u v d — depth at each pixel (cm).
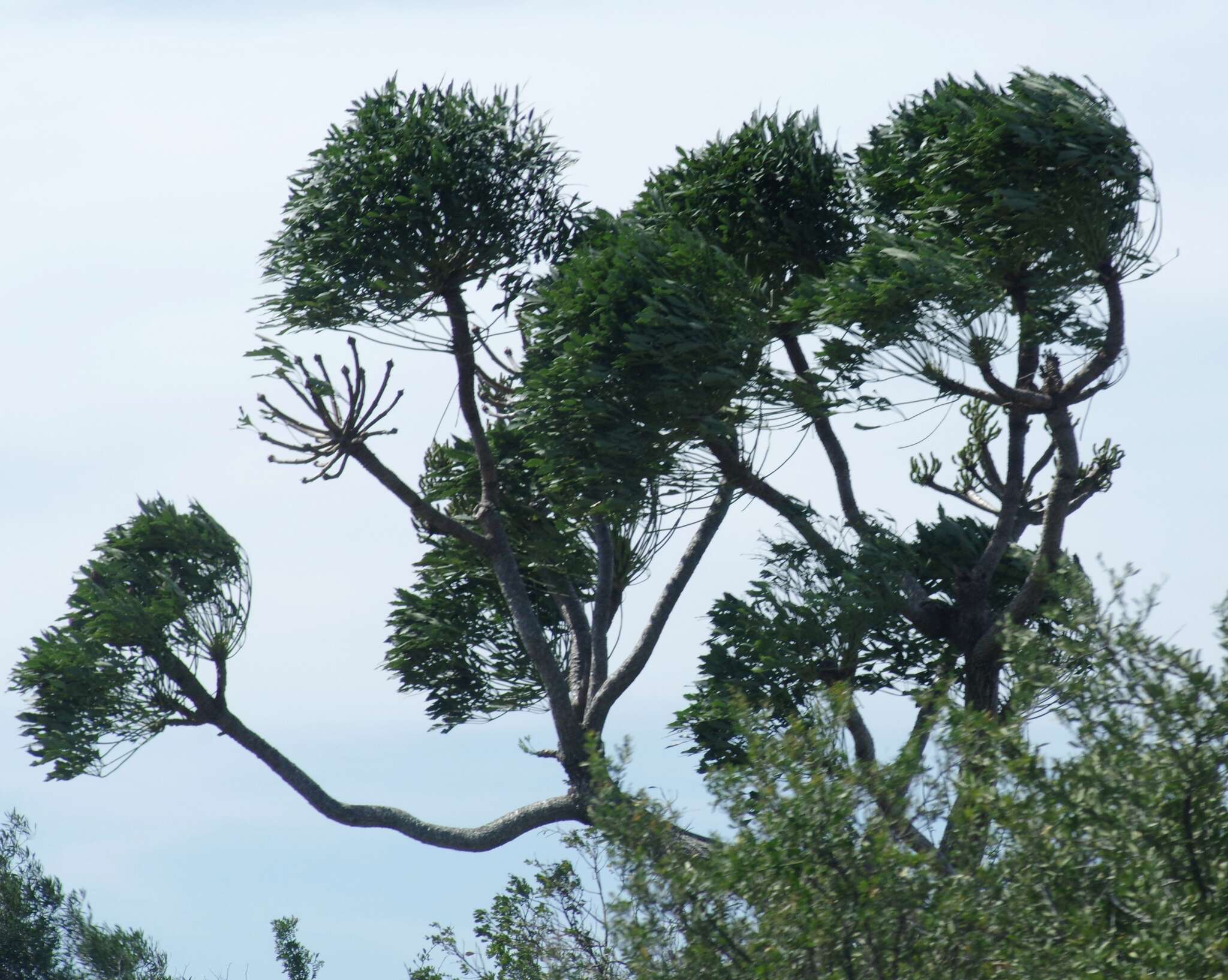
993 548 5044
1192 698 2277
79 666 5150
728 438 4744
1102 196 4328
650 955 2319
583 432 4703
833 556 4991
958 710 2388
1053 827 2239
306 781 5225
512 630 6284
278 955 8088
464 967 5512
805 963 2209
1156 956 2002
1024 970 2105
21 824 9150
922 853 2231
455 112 5275
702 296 4716
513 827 5178
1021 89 4525
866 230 5059
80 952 8762
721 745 4878
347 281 5088
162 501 5656
